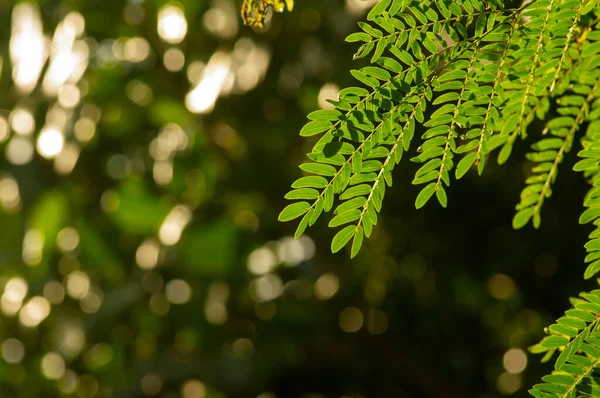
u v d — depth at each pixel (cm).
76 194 333
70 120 323
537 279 302
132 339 332
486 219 289
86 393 336
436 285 325
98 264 327
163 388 331
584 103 112
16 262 334
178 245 316
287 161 325
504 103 105
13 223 332
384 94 102
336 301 338
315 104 315
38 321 340
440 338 334
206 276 324
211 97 306
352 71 102
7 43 318
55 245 330
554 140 113
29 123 326
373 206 103
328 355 342
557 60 104
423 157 104
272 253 336
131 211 319
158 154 338
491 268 307
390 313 339
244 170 326
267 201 334
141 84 327
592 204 106
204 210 333
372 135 102
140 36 318
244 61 315
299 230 102
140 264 327
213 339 332
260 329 332
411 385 346
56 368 339
